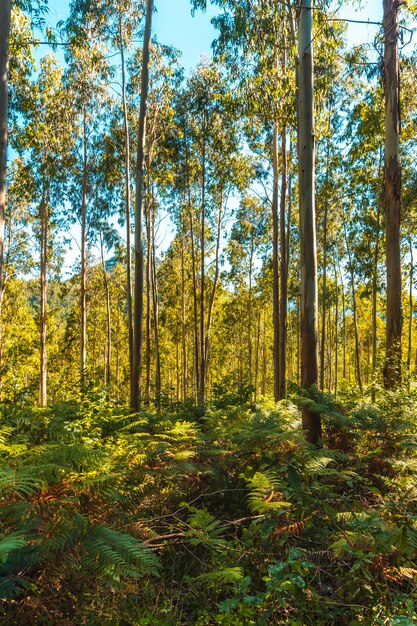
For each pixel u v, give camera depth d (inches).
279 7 353.7
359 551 99.3
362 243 841.5
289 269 928.3
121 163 759.7
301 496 108.9
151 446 183.8
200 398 735.1
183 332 1047.6
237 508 155.5
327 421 221.9
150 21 422.0
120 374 1513.3
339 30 387.9
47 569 89.6
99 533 92.2
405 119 605.0
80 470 138.2
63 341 1237.1
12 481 105.3
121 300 1238.3
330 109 651.5
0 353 1032.2
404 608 88.8
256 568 113.3
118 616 95.1
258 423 216.8
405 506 118.5
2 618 83.1
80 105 714.8
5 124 266.5
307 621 93.7
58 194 798.5
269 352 1633.9
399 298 361.1
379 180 716.0
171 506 153.3
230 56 448.5
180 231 949.8
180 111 712.4
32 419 209.8
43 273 869.2
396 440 203.0
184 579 115.0
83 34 433.4
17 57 485.4
